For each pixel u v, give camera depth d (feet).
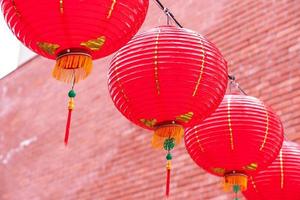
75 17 7.88
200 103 9.41
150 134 22.61
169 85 9.18
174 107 9.34
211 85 9.36
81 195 24.17
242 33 20.81
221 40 21.45
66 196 24.94
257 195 12.99
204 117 9.84
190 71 9.20
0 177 29.86
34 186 27.20
